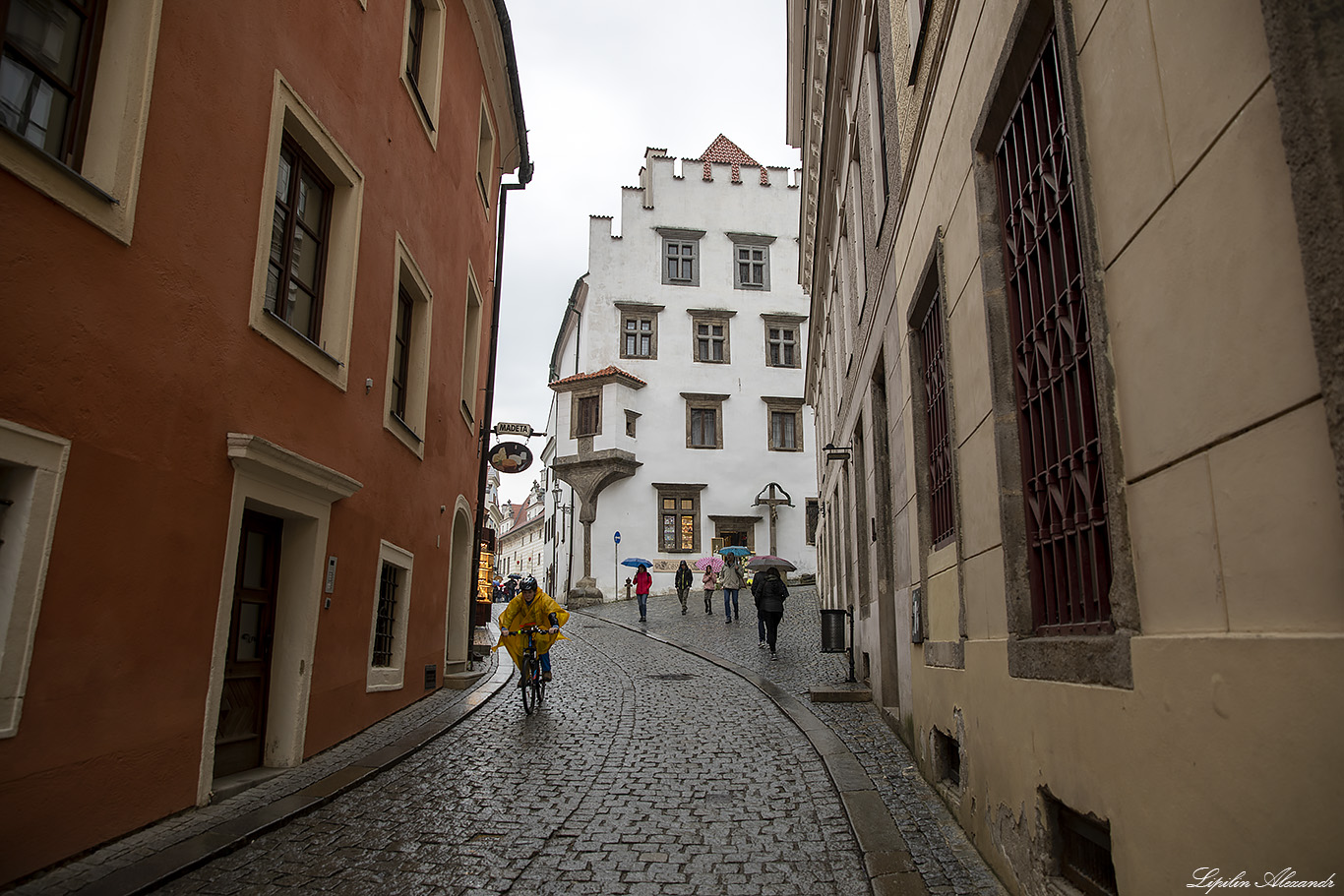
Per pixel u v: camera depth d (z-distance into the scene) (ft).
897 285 25.91
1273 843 6.48
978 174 15.60
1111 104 9.57
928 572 21.85
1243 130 6.96
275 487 21.63
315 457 24.09
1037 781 12.19
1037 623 13.56
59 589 14.21
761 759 24.36
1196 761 7.67
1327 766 5.86
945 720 18.84
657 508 125.49
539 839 17.10
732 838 17.13
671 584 123.03
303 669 23.38
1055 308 12.41
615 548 122.83
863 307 36.91
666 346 131.75
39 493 13.76
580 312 143.23
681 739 27.58
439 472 39.40
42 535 13.82
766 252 137.59
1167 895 8.21
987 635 15.60
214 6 18.74
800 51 69.87
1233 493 7.24
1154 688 8.51
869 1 32.45
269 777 21.26
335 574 25.52
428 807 19.40
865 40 33.81
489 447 54.24
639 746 26.53
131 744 16.03
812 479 130.11
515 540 265.75
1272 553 6.67
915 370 23.62
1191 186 7.81
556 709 34.04
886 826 17.16
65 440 14.34
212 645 18.72
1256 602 6.89
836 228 51.42
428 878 14.82
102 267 15.23
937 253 19.13
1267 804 6.56
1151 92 8.58
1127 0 9.09
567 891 14.32
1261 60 6.68
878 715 30.94
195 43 18.01
